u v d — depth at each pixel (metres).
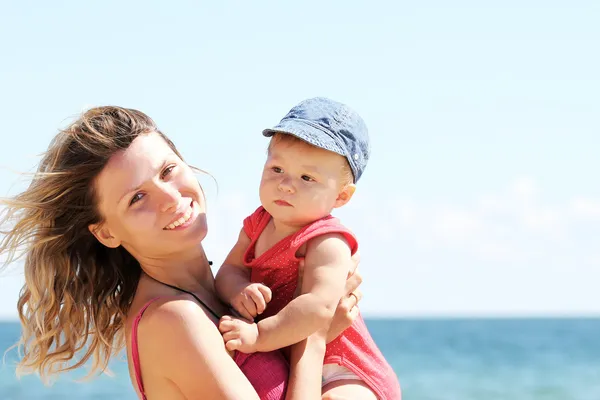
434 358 37.34
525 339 49.91
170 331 3.62
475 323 85.81
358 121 3.93
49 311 4.23
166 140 4.04
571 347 42.53
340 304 3.82
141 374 3.74
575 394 26.98
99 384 23.94
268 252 3.84
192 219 3.89
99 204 3.92
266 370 3.65
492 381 29.70
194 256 4.00
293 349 3.70
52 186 3.93
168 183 3.86
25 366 4.37
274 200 3.79
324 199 3.79
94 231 4.02
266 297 3.73
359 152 3.90
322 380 3.87
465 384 29.00
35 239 4.09
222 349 3.61
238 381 3.54
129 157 3.83
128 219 3.82
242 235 4.08
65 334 4.26
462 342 47.00
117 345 4.52
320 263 3.72
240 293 3.78
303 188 3.75
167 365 3.62
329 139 3.77
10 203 4.04
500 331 61.84
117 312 4.29
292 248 3.76
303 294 3.68
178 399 3.63
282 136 3.81
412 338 51.41
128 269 4.27
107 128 3.89
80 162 3.89
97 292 4.23
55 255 4.11
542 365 34.31
